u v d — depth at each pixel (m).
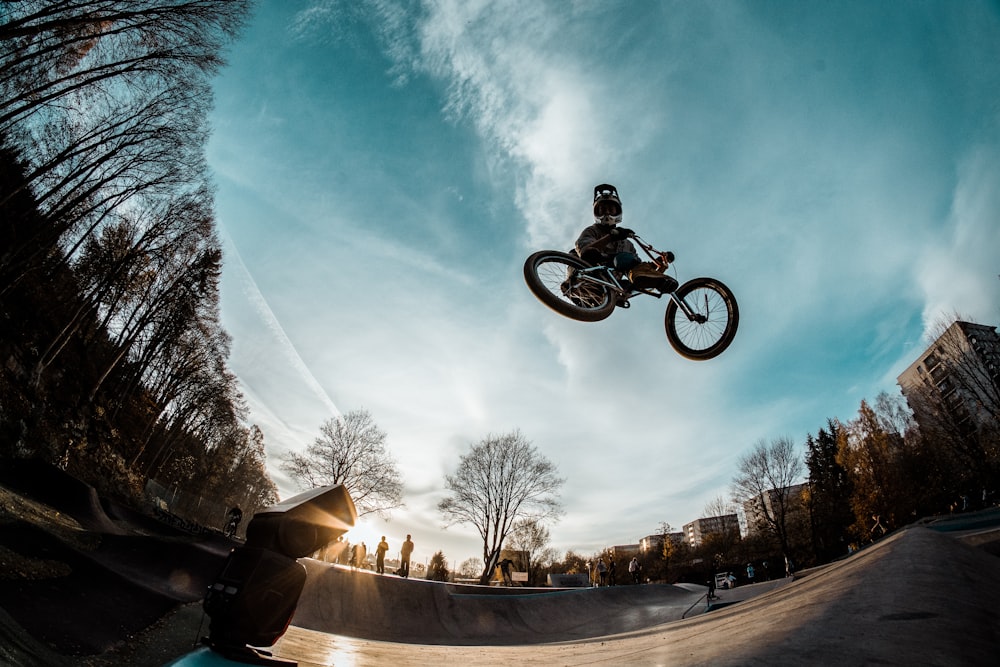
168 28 15.93
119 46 16.58
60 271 24.69
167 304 29.50
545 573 48.97
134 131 18.95
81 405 23.25
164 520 23.20
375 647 6.20
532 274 4.29
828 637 1.11
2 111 16.34
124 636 4.15
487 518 34.28
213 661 1.11
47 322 22.52
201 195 25.62
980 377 28.28
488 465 34.91
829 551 41.66
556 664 2.49
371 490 34.81
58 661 3.08
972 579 1.33
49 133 18.80
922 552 1.57
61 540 5.90
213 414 41.00
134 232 26.28
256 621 1.17
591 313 4.28
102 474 21.95
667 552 56.88
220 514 47.53
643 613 15.41
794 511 45.50
